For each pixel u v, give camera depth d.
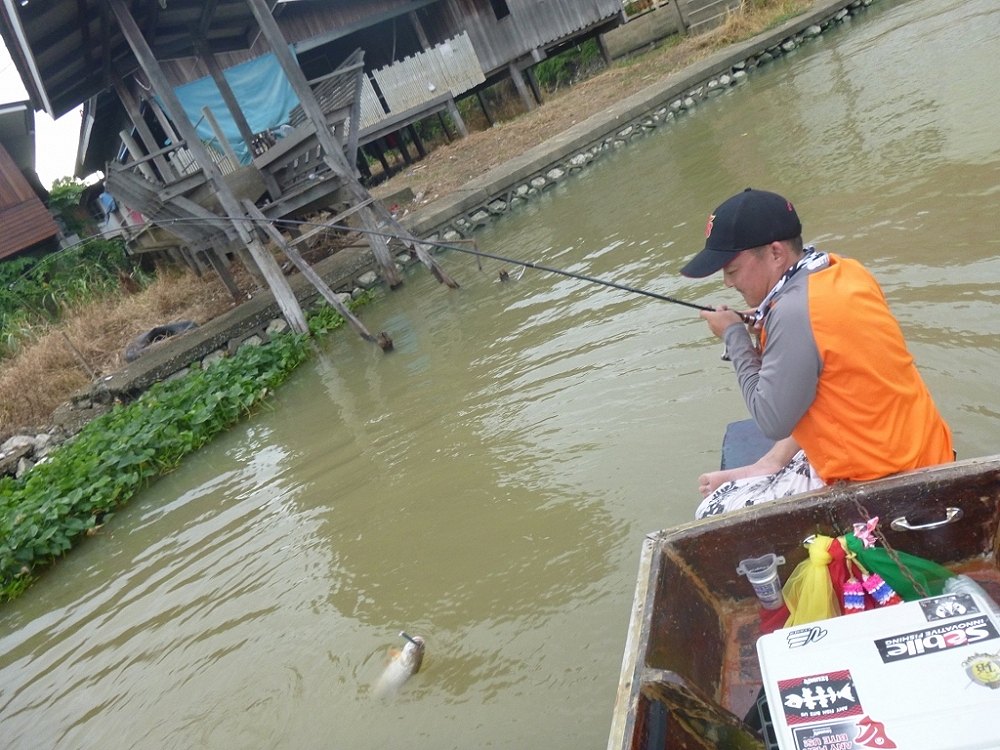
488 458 5.30
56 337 13.34
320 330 10.20
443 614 3.99
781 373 2.35
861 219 6.15
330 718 3.61
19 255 19.06
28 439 10.43
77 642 5.22
